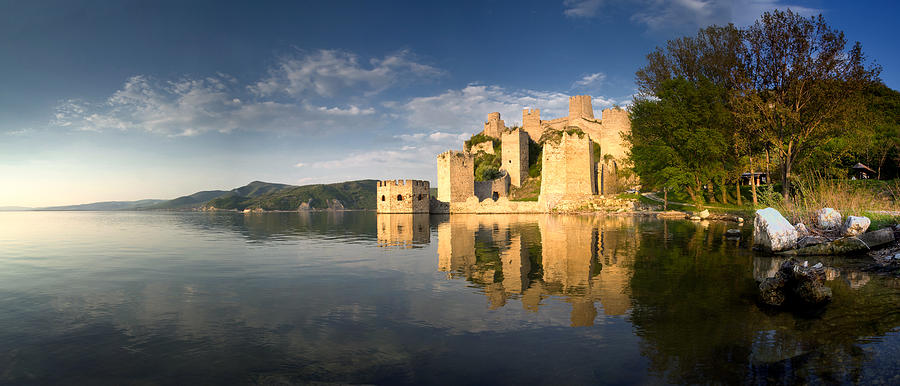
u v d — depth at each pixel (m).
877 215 16.38
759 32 33.16
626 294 7.86
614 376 4.41
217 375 4.43
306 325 6.11
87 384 4.19
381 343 5.39
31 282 9.19
